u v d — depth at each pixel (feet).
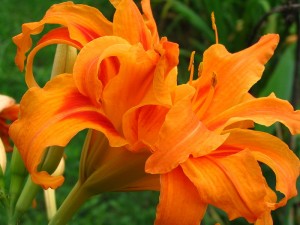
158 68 0.85
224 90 0.98
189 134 0.82
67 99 0.85
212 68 0.99
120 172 0.92
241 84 0.99
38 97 0.84
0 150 1.12
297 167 0.92
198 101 0.97
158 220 0.80
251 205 0.81
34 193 1.09
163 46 0.86
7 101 1.20
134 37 0.94
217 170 0.83
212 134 0.84
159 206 0.80
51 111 0.83
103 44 0.87
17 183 1.10
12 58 3.22
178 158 0.81
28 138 0.81
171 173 0.83
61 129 0.82
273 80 2.23
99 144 0.93
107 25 0.98
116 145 0.85
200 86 0.97
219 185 0.82
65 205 0.98
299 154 2.12
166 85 0.87
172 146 0.81
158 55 0.86
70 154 2.85
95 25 0.98
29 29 0.96
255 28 2.14
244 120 0.99
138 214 2.75
